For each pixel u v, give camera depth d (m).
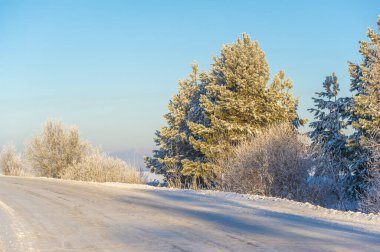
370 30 31.84
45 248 8.91
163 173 44.69
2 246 9.13
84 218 13.26
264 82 38.12
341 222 12.56
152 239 9.78
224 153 33.84
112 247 8.95
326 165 27.78
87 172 36.25
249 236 10.12
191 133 41.78
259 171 26.34
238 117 37.41
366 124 28.70
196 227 11.48
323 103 35.53
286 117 37.22
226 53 39.88
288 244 9.17
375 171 24.75
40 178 37.16
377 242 9.61
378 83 29.53
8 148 52.31
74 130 45.44
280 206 16.50
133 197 20.03
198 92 43.78
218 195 20.58
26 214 14.20
